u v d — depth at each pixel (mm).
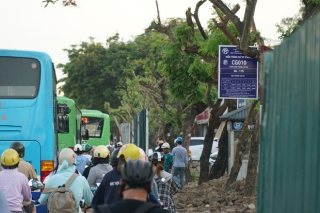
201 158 36438
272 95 5527
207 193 29484
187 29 30234
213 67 29656
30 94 20375
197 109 43406
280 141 5410
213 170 36281
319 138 4922
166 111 47062
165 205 14336
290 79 5293
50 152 20250
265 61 5590
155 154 14461
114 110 83562
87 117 57719
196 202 27031
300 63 5180
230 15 21406
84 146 29016
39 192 16562
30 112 20266
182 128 48469
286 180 5309
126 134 58688
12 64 20422
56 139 22594
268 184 5543
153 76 56250
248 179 24969
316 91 4969
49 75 20500
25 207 12477
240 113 34469
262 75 5629
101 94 95062
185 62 30844
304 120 5105
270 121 5555
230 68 22562
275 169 5473
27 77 20422
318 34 4988
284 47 5398
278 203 5406
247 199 24750
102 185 10781
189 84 30797
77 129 42750
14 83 20312
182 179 33844
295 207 5184
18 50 20453
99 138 57500
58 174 12680
